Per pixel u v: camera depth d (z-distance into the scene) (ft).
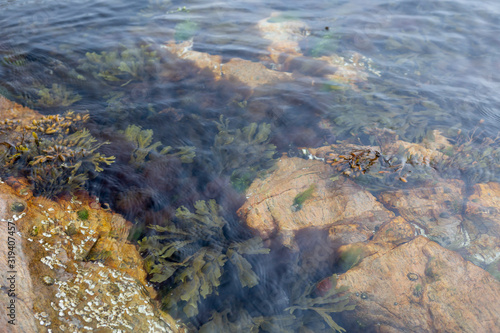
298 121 5.18
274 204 4.34
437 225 4.31
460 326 3.63
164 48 6.06
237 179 4.47
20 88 5.04
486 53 6.55
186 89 5.39
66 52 5.74
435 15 7.55
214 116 5.06
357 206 4.42
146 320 3.39
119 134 4.63
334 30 6.88
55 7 6.88
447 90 5.82
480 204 4.49
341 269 3.92
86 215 3.88
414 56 6.43
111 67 5.54
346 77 5.93
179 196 4.19
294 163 4.73
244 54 6.14
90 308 3.32
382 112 5.41
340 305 3.68
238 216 4.20
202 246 3.87
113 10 6.97
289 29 6.77
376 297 3.77
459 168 4.81
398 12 7.61
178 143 4.66
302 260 3.96
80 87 5.22
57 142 4.35
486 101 5.66
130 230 3.89
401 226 4.28
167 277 3.61
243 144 4.75
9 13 6.52
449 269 3.96
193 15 7.03
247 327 3.50
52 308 3.21
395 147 4.99
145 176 4.27
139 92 5.25
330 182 4.59
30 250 3.44
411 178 4.70
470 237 4.24
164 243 3.84
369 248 4.09
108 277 3.54
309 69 6.02
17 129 4.45
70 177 4.06
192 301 3.51
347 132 5.13
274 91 5.56
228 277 3.75
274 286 3.75
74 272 3.47
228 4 7.52
